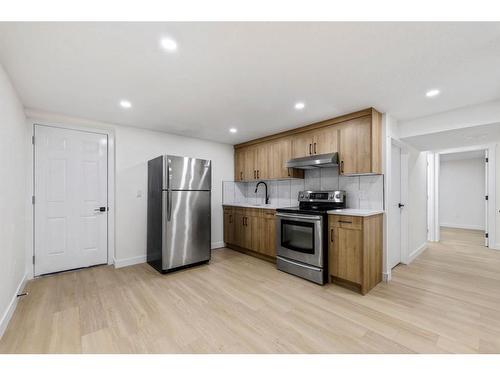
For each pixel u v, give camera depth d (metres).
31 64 1.80
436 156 4.97
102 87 2.21
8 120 1.99
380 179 2.93
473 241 4.98
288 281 2.84
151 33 1.46
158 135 3.81
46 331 1.81
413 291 2.54
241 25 1.39
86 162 3.26
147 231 3.64
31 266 2.85
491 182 4.38
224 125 3.46
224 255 4.02
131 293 2.50
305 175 3.82
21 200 2.54
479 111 2.59
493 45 1.57
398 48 1.62
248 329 1.85
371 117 2.71
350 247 2.56
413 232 3.81
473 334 1.77
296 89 2.26
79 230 3.21
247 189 4.99
